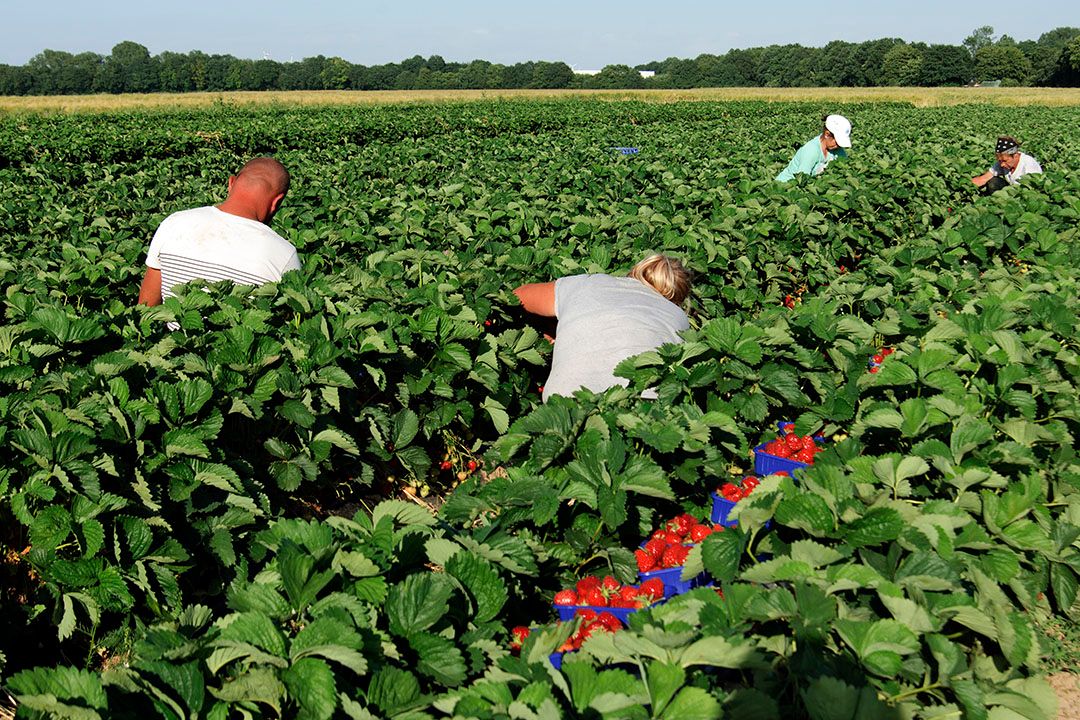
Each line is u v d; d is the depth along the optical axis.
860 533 2.94
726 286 7.36
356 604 2.55
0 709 3.15
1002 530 3.42
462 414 5.40
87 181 15.38
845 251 9.16
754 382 4.57
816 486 3.13
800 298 8.50
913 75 153.75
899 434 4.08
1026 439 4.10
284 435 4.78
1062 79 144.12
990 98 74.25
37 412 3.62
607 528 3.51
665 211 9.51
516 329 6.28
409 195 10.63
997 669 2.95
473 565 2.81
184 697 2.21
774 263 8.27
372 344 4.86
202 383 4.04
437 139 23.30
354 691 2.36
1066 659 3.76
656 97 78.50
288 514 4.91
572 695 2.28
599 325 4.85
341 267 7.44
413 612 2.61
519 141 22.05
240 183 5.71
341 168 14.27
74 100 73.38
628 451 3.61
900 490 3.35
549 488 3.30
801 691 2.20
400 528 3.14
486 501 3.40
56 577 3.33
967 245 8.63
